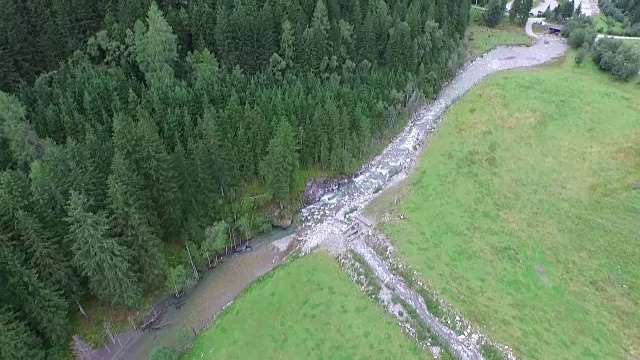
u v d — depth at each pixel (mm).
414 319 68062
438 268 75750
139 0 97625
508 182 92938
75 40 96062
